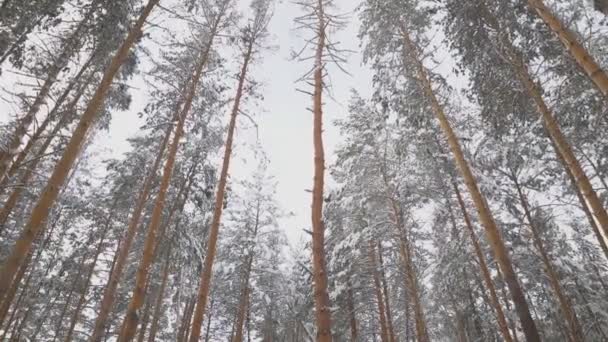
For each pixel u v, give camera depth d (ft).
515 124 36.24
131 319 26.43
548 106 32.07
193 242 50.80
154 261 50.90
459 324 58.13
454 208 49.90
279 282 73.51
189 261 50.44
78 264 64.75
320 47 28.25
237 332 61.16
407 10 40.34
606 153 33.19
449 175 45.93
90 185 59.11
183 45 39.22
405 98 42.52
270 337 76.95
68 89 33.94
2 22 27.89
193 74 42.75
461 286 51.16
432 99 37.52
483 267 40.34
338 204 48.73
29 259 45.52
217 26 43.52
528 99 32.76
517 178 40.81
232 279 70.95
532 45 33.81
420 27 41.01
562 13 28.12
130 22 31.53
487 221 29.48
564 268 41.96
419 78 39.29
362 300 56.44
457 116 44.50
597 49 28.50
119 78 40.86
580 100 29.86
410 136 45.11
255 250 69.05
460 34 35.27
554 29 23.44
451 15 36.01
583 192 23.48
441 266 45.09
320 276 19.44
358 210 47.75
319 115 25.71
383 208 47.32
